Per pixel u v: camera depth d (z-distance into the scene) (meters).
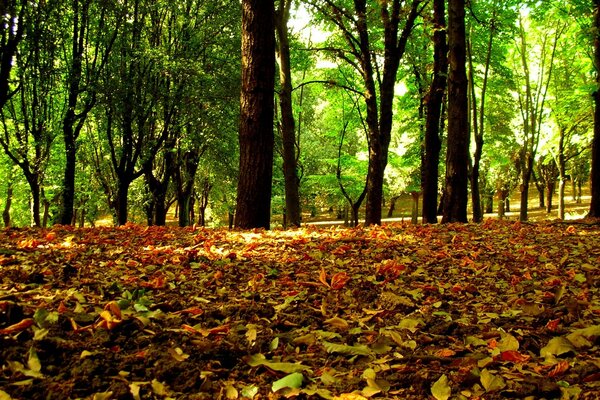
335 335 2.35
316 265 4.35
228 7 20.14
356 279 3.82
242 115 7.41
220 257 4.59
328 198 35.25
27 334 1.91
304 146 33.03
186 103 19.16
